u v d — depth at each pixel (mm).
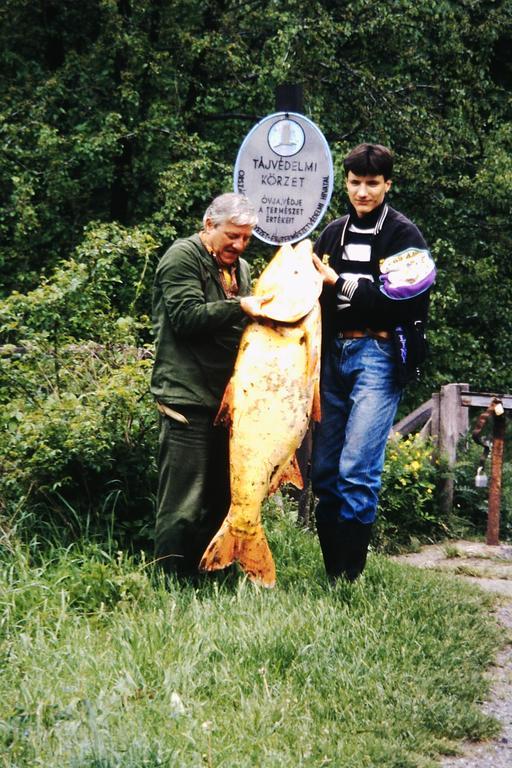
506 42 24703
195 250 6094
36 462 6719
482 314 22672
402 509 10398
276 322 5824
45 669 4770
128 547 6750
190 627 5355
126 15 19359
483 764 4434
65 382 7434
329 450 6648
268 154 7277
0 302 7680
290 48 18531
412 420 11516
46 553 6359
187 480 6137
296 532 7879
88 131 18406
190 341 6082
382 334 6430
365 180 6406
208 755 4082
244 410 5781
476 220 22578
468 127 21422
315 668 5016
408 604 6320
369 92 19750
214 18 19578
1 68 19719
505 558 9672
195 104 19406
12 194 17938
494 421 10352
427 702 4859
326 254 6527
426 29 20688
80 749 3895
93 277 8156
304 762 4152
